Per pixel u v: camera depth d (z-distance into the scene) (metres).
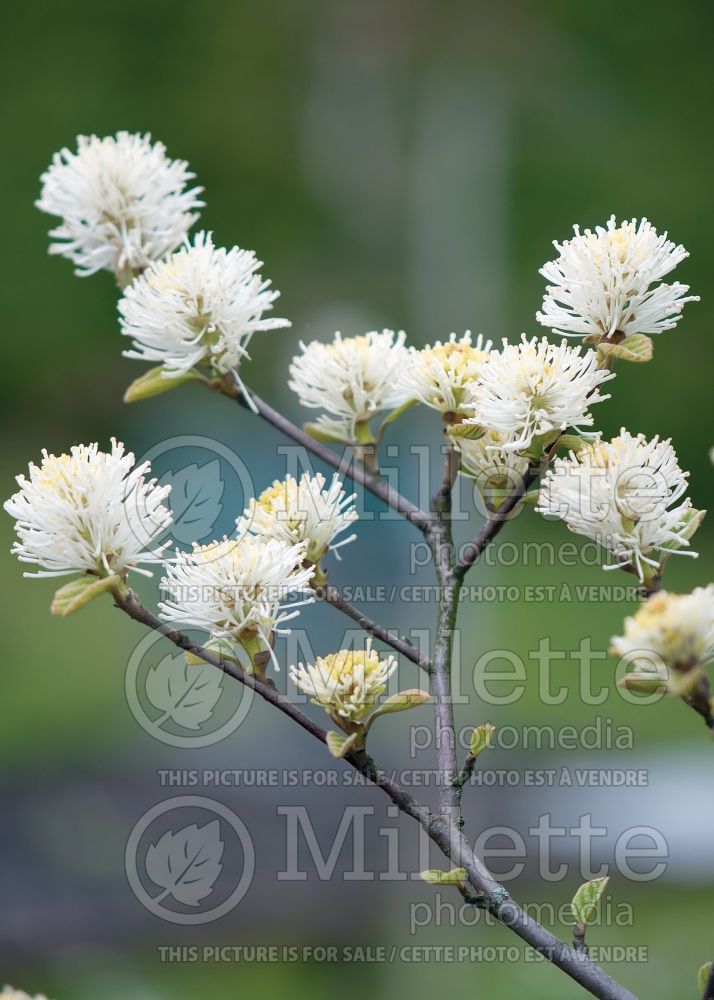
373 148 16.44
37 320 19.17
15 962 5.34
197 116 18.39
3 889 5.90
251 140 18.25
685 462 17.02
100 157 2.78
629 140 17.53
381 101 16.31
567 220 17.06
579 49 16.98
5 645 11.04
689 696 1.66
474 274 15.31
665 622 1.63
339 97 16.62
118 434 19.05
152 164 2.82
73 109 18.89
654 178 17.34
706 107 17.78
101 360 19.19
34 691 10.03
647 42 17.42
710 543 12.38
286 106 17.84
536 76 16.62
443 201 15.70
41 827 6.76
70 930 5.54
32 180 19.11
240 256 2.46
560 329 2.20
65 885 6.00
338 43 16.53
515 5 16.11
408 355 2.49
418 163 16.03
